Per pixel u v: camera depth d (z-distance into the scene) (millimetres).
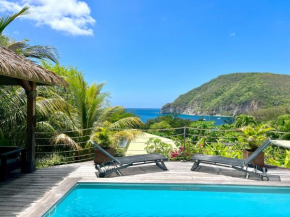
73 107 9000
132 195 4629
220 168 5930
